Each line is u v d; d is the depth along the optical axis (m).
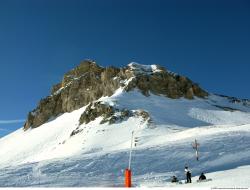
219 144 47.75
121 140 80.94
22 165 39.31
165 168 38.25
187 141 49.78
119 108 105.00
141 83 135.88
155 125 90.81
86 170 36.84
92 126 98.06
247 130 58.91
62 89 170.50
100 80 154.75
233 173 30.72
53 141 112.94
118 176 35.16
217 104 145.25
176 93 140.00
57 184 31.08
